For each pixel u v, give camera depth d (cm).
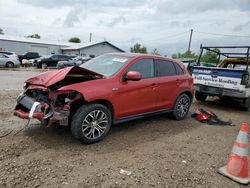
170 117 671
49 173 347
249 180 363
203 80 859
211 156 445
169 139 516
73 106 452
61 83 459
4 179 325
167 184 341
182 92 653
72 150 423
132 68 522
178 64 654
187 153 450
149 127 586
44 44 4469
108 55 579
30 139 456
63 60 2800
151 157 420
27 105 450
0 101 732
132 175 356
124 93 495
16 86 1104
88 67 541
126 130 552
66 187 318
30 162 373
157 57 591
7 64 2361
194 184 347
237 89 773
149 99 556
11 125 523
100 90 454
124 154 424
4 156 386
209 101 1013
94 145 453
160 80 579
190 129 599
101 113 462
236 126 665
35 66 2748
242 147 373
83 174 350
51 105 431
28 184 319
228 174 376
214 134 576
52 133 491
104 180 339
